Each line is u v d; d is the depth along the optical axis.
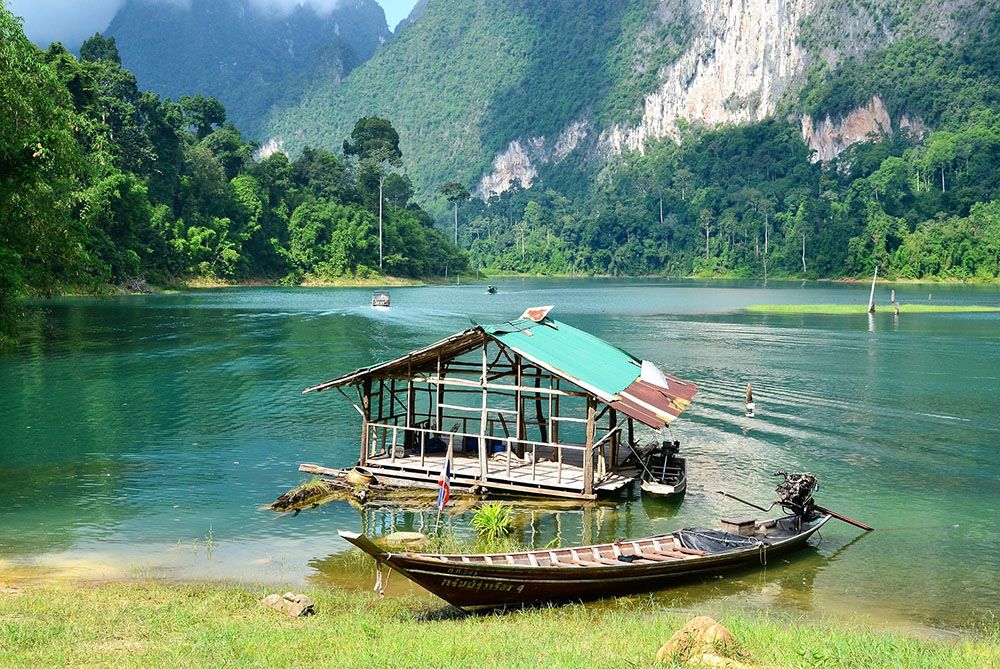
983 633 19.50
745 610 20.80
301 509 29.08
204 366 59.53
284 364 60.72
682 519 28.25
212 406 46.09
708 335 81.25
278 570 23.30
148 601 19.95
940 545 25.91
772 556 24.62
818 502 30.25
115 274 139.25
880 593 22.11
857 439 39.28
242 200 188.75
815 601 21.52
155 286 153.38
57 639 16.62
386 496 30.19
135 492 30.75
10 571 22.89
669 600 21.58
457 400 48.97
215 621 18.36
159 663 15.16
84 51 179.75
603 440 30.73
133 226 144.00
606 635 17.39
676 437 39.88
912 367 59.50
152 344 71.50
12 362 60.75
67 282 62.97
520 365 33.34
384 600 20.84
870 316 103.69
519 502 29.52
